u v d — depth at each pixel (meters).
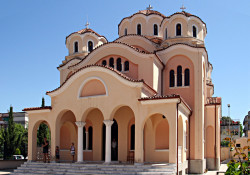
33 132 27.70
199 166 27.59
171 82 30.33
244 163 12.14
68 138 30.62
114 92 24.09
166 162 25.22
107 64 29.92
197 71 29.41
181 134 24.62
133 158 26.38
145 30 35.56
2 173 28.22
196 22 33.00
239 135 68.75
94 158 28.53
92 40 36.56
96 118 28.95
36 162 26.02
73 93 25.98
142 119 22.72
